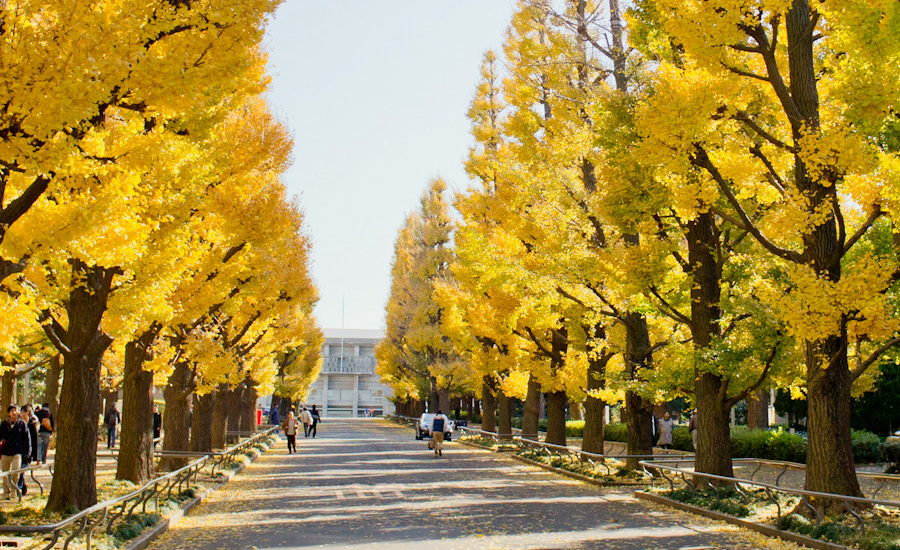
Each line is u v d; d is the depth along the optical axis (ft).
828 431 29.07
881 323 25.93
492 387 96.58
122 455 41.22
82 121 18.89
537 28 52.90
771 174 31.35
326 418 254.27
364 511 35.55
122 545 24.85
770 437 63.41
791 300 26.63
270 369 96.58
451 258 121.80
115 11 19.35
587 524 30.94
